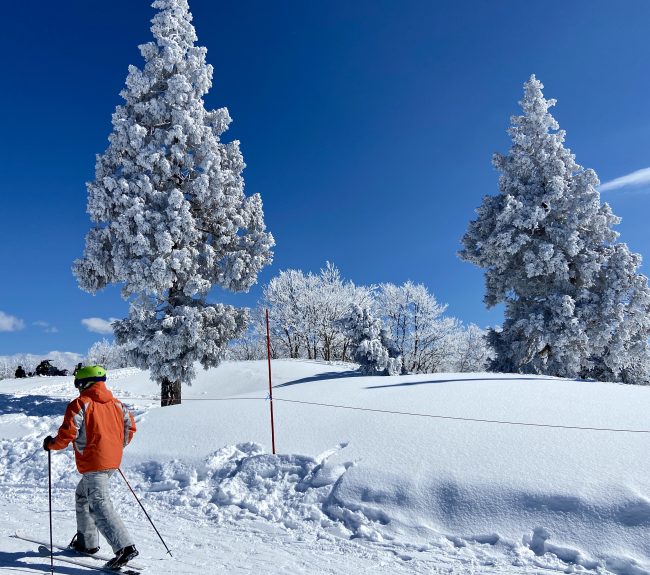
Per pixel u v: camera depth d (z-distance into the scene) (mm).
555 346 21641
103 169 16953
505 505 5895
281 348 50281
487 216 24766
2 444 11633
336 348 49250
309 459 7906
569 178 23750
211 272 18078
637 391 10633
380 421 8992
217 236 18422
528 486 6012
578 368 21703
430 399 10453
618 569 4812
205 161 17234
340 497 6828
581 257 22516
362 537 6023
